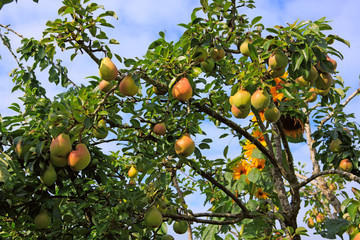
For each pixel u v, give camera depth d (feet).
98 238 12.04
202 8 11.18
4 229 12.57
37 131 10.97
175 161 12.90
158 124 12.13
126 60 10.79
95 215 12.01
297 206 14.32
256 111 11.50
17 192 11.00
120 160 17.40
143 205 12.49
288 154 14.10
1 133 11.57
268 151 14.55
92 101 10.50
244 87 10.48
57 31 10.15
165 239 13.70
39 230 12.58
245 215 14.05
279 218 12.75
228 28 12.01
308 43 10.25
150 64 10.82
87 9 10.27
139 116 12.89
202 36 11.11
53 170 11.09
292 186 14.28
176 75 10.79
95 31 10.23
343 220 10.53
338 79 14.56
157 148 12.48
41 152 10.60
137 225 12.69
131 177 15.83
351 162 15.51
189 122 12.04
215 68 13.29
